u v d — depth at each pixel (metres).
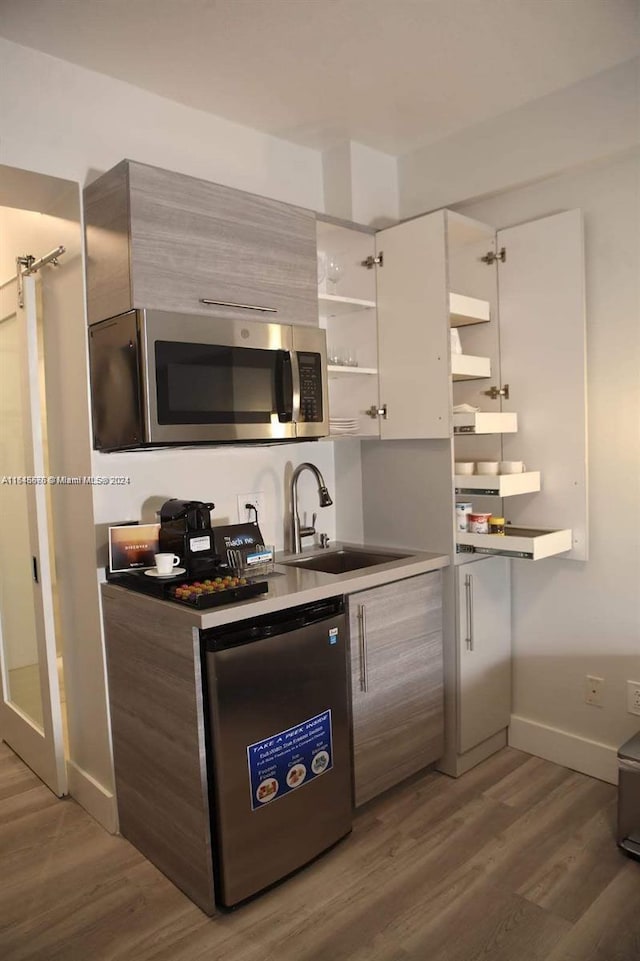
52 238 2.27
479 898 1.85
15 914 1.85
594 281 2.42
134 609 1.98
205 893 1.81
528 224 2.53
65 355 2.23
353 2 1.84
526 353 2.58
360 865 2.01
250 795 1.83
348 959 1.66
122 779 2.15
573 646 2.56
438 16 1.92
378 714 2.25
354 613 2.15
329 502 2.56
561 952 1.65
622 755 2.01
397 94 2.36
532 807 2.29
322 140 2.73
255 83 2.25
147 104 2.28
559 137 2.39
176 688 1.83
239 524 2.42
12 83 1.96
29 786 2.55
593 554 2.48
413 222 2.47
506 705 2.71
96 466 2.15
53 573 2.44
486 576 2.58
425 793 2.40
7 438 2.65
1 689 2.89
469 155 2.66
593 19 1.96
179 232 1.95
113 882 1.97
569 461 2.48
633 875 1.92
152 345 1.87
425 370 2.46
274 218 2.21
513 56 2.15
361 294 2.68
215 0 1.80
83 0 1.78
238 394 2.09
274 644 1.88
